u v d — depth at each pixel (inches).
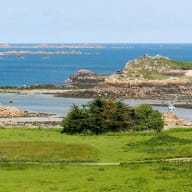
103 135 4148.6
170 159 2955.2
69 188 2172.7
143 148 3356.3
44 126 5447.8
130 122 4426.7
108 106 4379.9
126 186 2174.0
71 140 3782.0
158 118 4566.9
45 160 2930.6
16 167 2736.2
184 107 7819.9
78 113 4298.7
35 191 2129.7
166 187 2133.4
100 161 2950.3
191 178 2333.9
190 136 3929.6
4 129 4483.3
